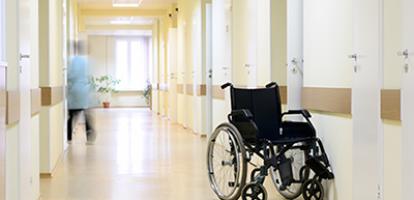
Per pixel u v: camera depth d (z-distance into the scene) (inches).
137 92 845.8
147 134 401.7
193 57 410.9
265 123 164.4
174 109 522.3
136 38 839.1
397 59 110.7
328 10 155.7
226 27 299.0
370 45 124.3
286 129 163.8
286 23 213.8
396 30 111.3
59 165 248.2
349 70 139.2
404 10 105.4
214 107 335.9
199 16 380.5
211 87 370.3
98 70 828.0
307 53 176.6
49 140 214.4
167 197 176.4
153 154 287.3
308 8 175.2
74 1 452.4
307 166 157.1
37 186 168.9
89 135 378.0
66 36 345.1
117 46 834.2
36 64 170.4
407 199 106.1
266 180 207.6
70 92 363.3
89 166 245.4
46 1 213.8
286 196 170.6
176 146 323.9
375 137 122.1
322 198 155.7
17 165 131.1
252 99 167.6
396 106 111.2
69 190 188.1
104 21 699.4
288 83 199.0
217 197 175.6
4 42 122.7
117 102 842.2
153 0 515.5
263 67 227.6
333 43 151.4
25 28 140.4
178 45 506.3
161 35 633.6
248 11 253.3
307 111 165.5
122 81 838.5
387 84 115.9
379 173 120.4
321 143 154.9
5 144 112.4
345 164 144.2
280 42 216.1
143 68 842.8
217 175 209.2
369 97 125.2
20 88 132.2
